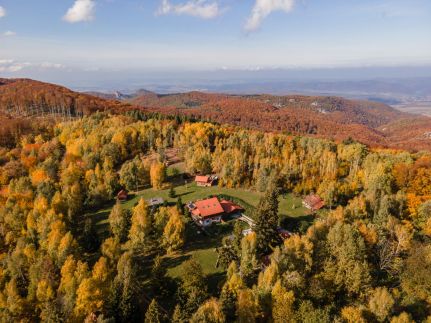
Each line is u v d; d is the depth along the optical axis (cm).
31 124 14975
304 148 12975
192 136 13262
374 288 5756
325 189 9694
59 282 6094
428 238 6881
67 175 10412
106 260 6325
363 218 7569
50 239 6825
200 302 5400
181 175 11838
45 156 12331
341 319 4584
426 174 9456
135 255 7356
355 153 11888
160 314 5109
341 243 6066
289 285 5325
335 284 5588
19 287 6303
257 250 6956
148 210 8181
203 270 6756
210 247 7694
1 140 13725
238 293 5322
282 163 11450
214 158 11788
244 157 11531
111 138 13075
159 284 5962
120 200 10206
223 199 9850
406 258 6166
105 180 10438
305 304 4769
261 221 7119
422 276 5581
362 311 4925
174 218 7338
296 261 5916
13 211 8150
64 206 8581
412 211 7762
